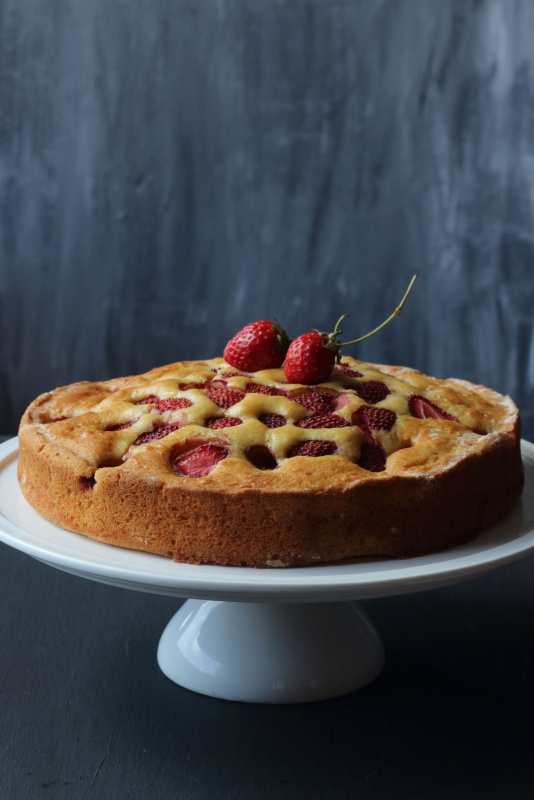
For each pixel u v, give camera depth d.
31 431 0.88
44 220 1.56
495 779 0.80
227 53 1.46
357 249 1.50
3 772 0.80
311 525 0.81
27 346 1.62
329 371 0.90
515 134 1.42
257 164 1.49
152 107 1.49
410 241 1.49
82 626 0.94
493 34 1.39
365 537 0.81
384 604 0.97
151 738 0.83
